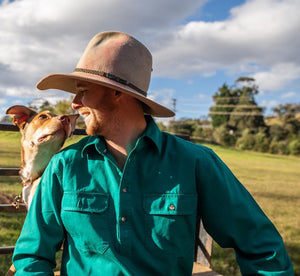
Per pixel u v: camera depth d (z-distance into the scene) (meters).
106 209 1.22
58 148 1.95
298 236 6.03
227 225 1.26
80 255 1.25
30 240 1.32
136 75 1.28
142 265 1.18
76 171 1.28
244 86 80.31
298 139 60.56
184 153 1.28
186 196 1.22
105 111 1.27
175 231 1.19
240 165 29.59
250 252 1.23
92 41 1.31
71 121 1.96
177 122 65.81
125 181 1.21
